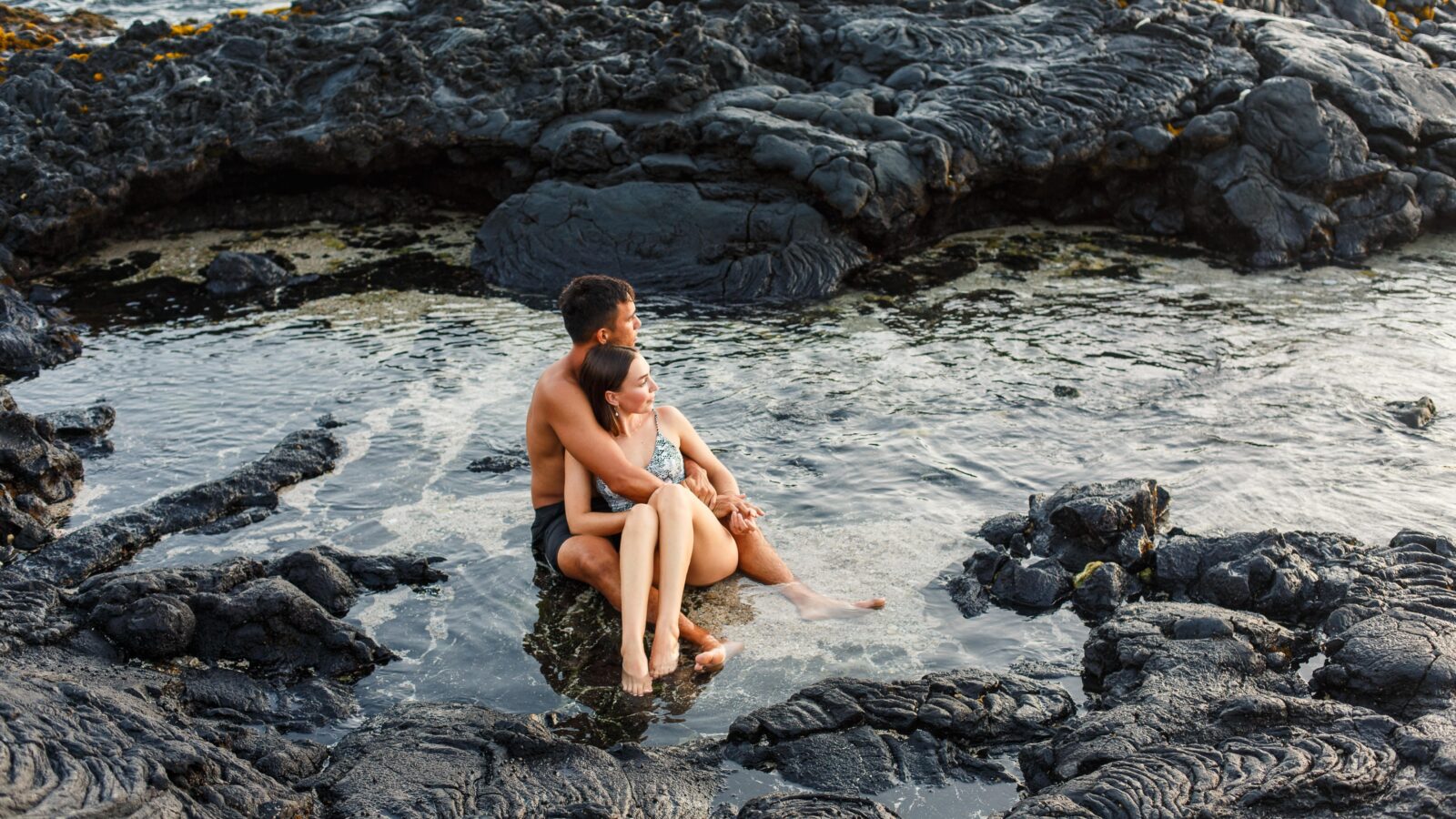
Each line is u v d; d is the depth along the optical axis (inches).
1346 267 434.6
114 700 181.8
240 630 219.6
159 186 470.9
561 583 246.4
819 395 333.1
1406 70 500.7
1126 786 167.0
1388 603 214.5
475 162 491.2
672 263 428.8
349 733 198.8
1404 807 160.2
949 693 200.4
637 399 240.7
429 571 249.3
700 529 233.8
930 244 463.8
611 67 489.1
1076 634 224.5
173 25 679.1
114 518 267.4
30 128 474.9
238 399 340.2
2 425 290.0
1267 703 184.2
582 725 202.4
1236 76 490.6
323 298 422.0
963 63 497.0
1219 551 237.5
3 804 148.3
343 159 483.2
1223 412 313.9
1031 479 283.0
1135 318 386.3
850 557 251.6
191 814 161.2
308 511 277.6
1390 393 322.3
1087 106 472.7
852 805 173.8
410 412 328.8
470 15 535.8
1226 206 450.0
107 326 399.5
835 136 446.0
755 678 213.0
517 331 388.2
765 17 522.6
